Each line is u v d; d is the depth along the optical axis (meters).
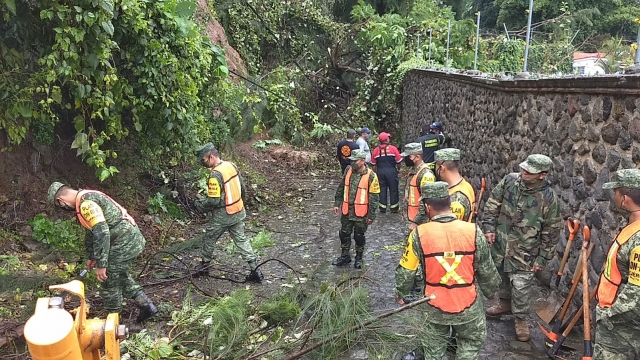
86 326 1.90
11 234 5.52
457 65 15.80
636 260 2.73
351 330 3.69
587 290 3.50
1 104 5.12
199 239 6.96
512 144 6.21
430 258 3.14
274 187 11.00
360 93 17.08
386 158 9.26
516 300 4.23
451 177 4.34
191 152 7.36
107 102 5.39
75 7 4.75
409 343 3.52
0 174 5.80
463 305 3.13
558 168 4.90
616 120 3.85
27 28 5.14
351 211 6.11
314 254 6.93
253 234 7.93
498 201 4.40
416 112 13.66
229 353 3.84
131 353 3.92
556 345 3.92
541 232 4.19
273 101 14.14
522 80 5.63
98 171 5.66
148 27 5.89
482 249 3.14
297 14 17.59
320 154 14.38
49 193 4.14
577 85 4.40
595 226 4.14
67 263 5.46
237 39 15.04
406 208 5.71
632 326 2.88
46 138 6.43
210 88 7.81
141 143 7.17
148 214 7.45
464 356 3.23
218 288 5.59
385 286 5.64
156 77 6.03
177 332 4.39
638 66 3.73
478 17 9.15
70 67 4.92
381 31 16.33
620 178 2.93
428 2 20.00
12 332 3.85
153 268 6.00
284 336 4.10
